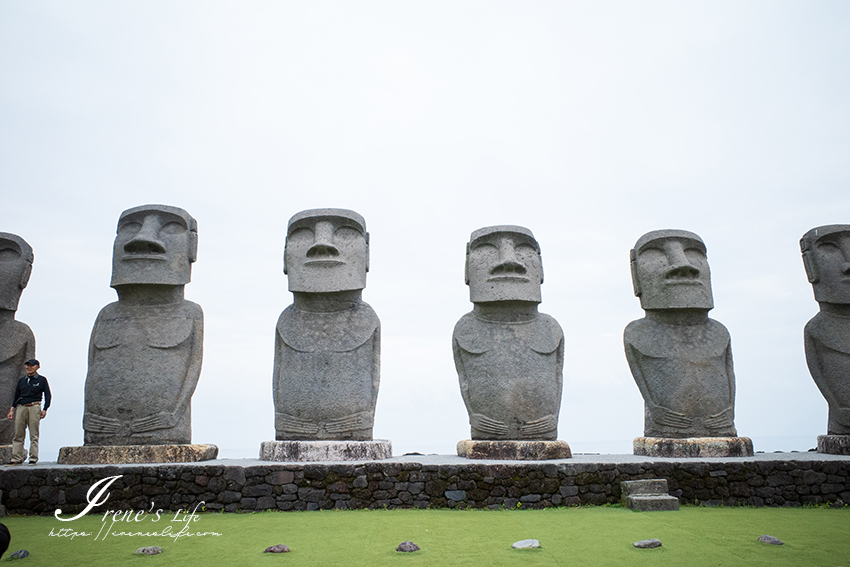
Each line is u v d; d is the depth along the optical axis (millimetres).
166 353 11828
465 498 9289
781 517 8477
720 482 9602
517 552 6566
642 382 13094
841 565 6113
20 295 13227
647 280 13305
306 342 11859
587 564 6113
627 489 9359
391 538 7207
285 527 7820
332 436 11398
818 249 14109
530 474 9430
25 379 11594
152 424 11438
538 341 12445
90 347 11992
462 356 12633
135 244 11930
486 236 12867
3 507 8688
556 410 12289
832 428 13594
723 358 13000
